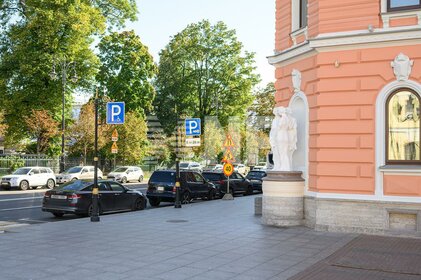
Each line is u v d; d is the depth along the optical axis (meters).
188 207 21.23
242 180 30.33
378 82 13.06
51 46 39.72
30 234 13.43
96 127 16.83
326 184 13.56
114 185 20.14
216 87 60.09
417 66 12.71
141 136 51.69
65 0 39.47
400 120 13.00
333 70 13.52
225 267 9.34
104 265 9.51
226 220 16.39
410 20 12.84
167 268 9.25
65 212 18.33
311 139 14.27
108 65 56.50
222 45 60.28
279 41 16.41
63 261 9.87
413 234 12.51
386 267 9.31
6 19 41.78
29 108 41.47
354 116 13.25
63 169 40.28
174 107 63.91
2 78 40.38
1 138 57.28
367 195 13.08
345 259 9.98
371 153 13.07
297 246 11.46
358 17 13.27
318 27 13.78
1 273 8.86
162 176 23.77
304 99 14.76
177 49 62.25
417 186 12.57
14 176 33.72
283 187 14.65
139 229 14.33
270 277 8.59
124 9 46.09
